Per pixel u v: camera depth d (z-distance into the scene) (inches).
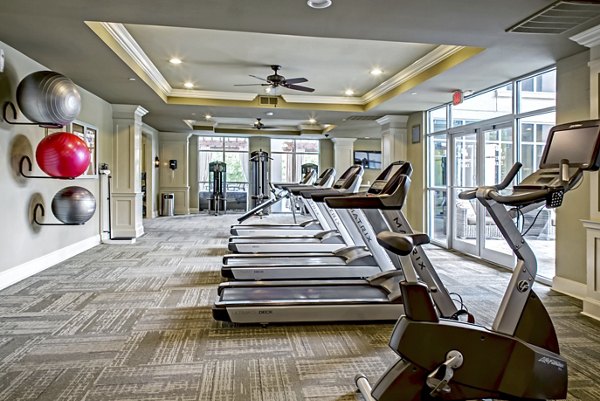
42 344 117.0
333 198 106.7
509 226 85.2
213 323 134.3
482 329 80.4
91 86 249.3
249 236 260.8
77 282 184.4
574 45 164.7
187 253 256.2
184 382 95.9
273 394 90.8
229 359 108.1
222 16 141.9
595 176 144.8
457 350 77.8
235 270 177.6
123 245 283.7
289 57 227.1
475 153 257.9
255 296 139.2
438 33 156.0
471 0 128.0
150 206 476.1
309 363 106.1
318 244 236.7
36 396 89.3
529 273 85.2
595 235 142.8
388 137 355.6
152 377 98.1
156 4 132.7
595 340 122.7
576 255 171.6
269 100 326.0
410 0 128.6
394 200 103.6
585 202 166.9
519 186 95.6
